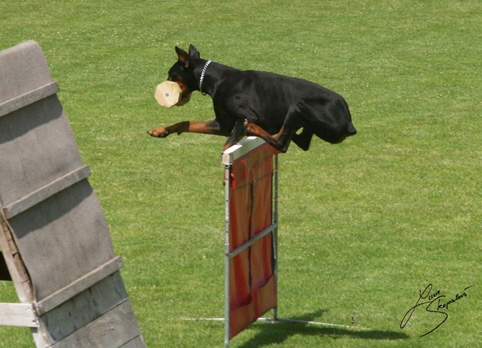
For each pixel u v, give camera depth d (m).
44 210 8.16
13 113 8.01
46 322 8.06
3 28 28.09
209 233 14.81
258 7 30.92
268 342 10.83
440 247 14.25
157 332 11.06
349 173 18.08
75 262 8.38
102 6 30.73
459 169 18.38
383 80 24.45
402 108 22.36
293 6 31.14
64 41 27.09
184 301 12.11
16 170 7.95
